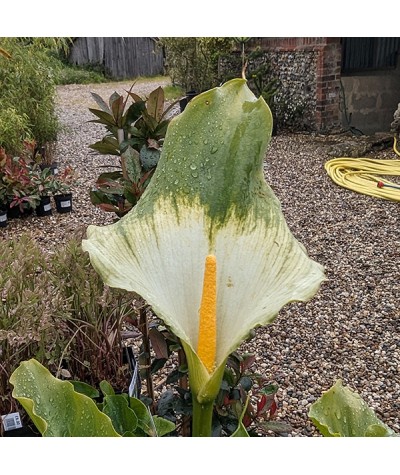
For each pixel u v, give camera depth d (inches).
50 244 44.1
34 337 16.2
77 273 18.5
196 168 12.3
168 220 12.1
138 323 19.6
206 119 12.3
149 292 10.6
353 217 48.8
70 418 10.5
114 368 19.6
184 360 18.4
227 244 12.0
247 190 12.1
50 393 10.7
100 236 11.3
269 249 11.4
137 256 11.4
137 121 18.9
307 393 26.0
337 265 39.3
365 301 34.2
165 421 13.8
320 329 31.3
